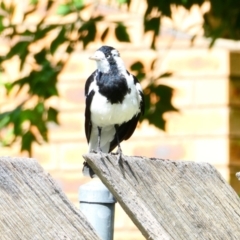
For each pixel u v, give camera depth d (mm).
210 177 6570
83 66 14727
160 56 14398
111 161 5770
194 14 14281
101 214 6219
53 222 5133
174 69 14461
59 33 11688
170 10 11195
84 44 11711
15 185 5137
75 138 14742
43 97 11867
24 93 12664
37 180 5258
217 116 14375
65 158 14758
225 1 10953
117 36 11680
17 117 11820
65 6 11781
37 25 11836
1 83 12055
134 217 5574
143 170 5953
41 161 14820
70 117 14781
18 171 5215
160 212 5781
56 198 5262
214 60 14375
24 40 11844
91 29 11648
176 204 5973
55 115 11984
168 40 14477
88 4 11992
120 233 14266
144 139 14492
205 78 14398
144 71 11992
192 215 6012
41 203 5176
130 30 14422
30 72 11984
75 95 14758
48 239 5043
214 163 14344
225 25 11125
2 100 14133
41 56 11945
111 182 5625
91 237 5219
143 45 14453
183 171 6344
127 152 14547
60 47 12180
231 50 14320
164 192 5957
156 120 11602
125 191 5633
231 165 14305
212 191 6422
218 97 14359
